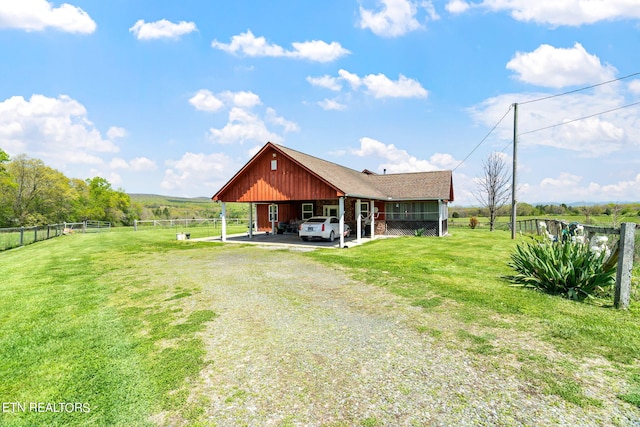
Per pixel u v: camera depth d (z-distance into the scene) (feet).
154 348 15.01
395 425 9.19
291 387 11.43
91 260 42.80
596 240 22.75
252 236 74.08
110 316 19.77
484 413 9.58
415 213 76.02
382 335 15.81
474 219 115.65
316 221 64.08
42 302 23.13
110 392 11.47
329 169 65.98
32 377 12.64
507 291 22.85
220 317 18.99
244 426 9.41
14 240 70.64
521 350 13.66
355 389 11.16
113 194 189.98
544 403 10.00
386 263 35.40
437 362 12.89
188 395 11.14
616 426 8.87
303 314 19.22
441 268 31.94
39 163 131.23
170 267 36.42
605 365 12.23
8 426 9.70
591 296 20.58
